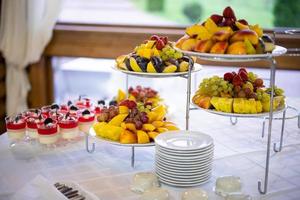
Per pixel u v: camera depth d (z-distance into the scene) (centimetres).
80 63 307
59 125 149
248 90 127
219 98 126
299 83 268
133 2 295
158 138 121
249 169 131
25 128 150
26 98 306
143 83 296
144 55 142
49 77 312
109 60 300
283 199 112
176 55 143
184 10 288
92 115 155
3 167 130
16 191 114
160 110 140
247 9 274
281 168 133
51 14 280
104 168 131
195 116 190
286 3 268
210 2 281
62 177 123
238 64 270
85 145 151
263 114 120
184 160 113
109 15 301
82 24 297
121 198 111
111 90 307
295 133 168
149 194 105
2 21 285
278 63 260
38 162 135
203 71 264
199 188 114
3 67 301
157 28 286
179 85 281
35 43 284
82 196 108
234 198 105
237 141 158
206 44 117
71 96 307
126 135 126
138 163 135
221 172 128
